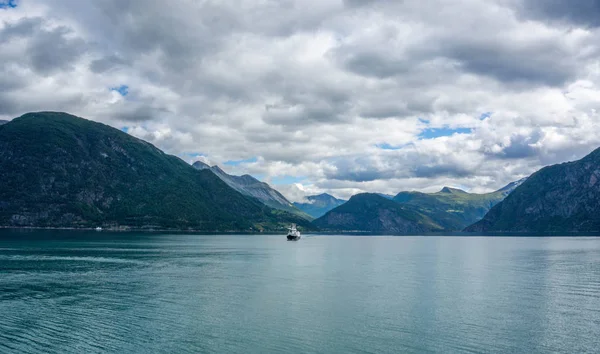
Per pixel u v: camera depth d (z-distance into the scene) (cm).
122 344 5006
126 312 6488
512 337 5384
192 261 14612
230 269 12288
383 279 10338
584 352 4884
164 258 15512
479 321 6116
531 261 15900
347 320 6134
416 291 8550
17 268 11594
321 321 6078
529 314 6544
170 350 4831
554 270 12544
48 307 6775
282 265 13825
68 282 9288
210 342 5116
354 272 11862
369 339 5278
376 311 6700
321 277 10644
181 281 9638
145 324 5819
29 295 7750
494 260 16338
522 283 9700
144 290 8375
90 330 5522
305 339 5266
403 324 5938
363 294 8162
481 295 8100
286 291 8444
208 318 6184
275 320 6106
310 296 7925
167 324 5834
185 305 7025
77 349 4819
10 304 6975
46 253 16250
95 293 8000
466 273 11700
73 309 6650
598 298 7838
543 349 4972
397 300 7581
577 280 10238
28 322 5869
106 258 14838
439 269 12838
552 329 5734
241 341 5162
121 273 10900
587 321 6141
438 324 5953
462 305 7181
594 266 13762
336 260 16125
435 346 5050
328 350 4897
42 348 4841
